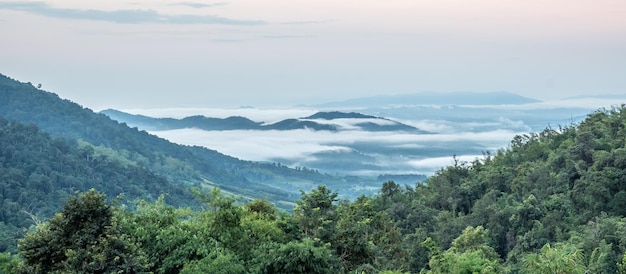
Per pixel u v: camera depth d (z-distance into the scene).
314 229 34.56
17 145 142.50
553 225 69.62
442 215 83.12
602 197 73.06
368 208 44.94
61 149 155.88
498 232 74.56
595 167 77.56
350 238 34.94
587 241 59.47
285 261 27.33
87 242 23.19
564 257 32.53
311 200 36.31
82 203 23.67
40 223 26.95
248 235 30.56
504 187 91.69
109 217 24.14
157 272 27.27
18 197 115.88
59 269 22.53
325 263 28.08
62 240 23.28
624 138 88.56
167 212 30.98
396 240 46.19
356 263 34.84
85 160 157.00
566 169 84.19
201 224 29.84
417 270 63.19
